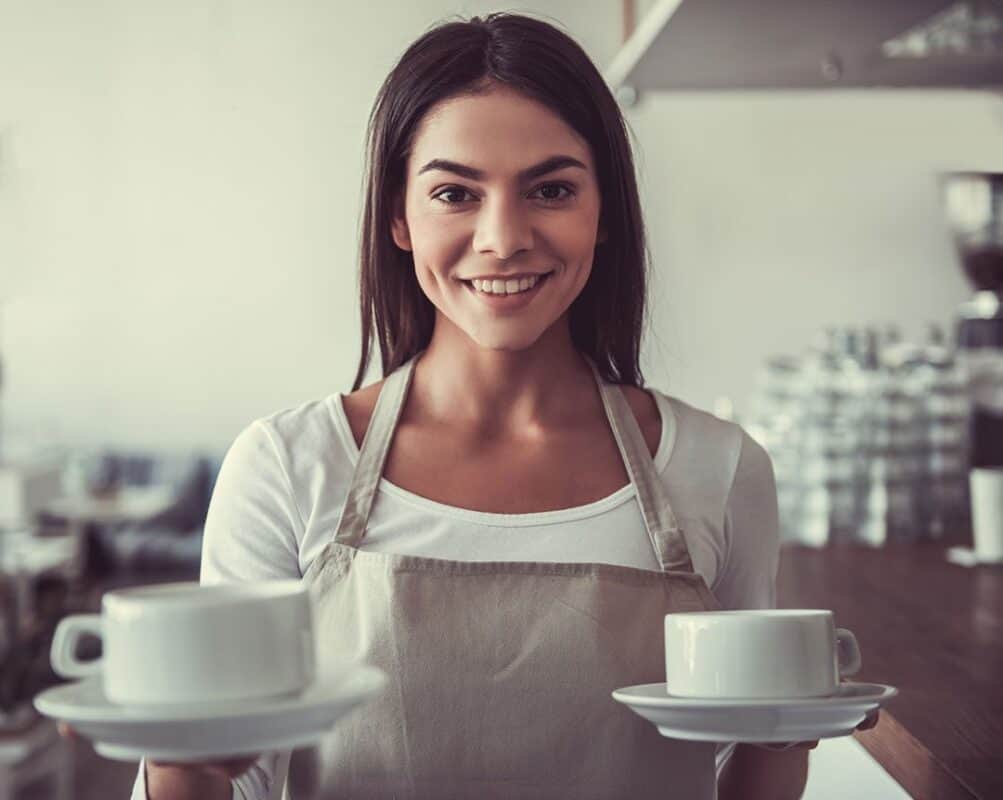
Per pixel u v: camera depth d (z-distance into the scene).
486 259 1.04
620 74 2.76
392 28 7.78
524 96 1.06
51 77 7.84
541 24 1.10
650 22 2.37
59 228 7.88
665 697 0.88
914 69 2.69
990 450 2.62
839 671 0.95
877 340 2.51
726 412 3.02
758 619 0.84
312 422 1.20
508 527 1.15
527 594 1.12
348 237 7.85
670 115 7.32
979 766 1.02
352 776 1.12
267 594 0.76
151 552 7.08
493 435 1.19
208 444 7.91
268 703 0.72
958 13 2.38
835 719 0.83
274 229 7.87
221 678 0.72
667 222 7.38
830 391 2.47
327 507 1.16
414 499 1.16
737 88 2.87
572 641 1.11
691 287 7.38
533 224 1.05
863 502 2.45
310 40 7.80
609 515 1.16
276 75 7.82
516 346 1.07
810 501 2.47
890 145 7.24
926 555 2.26
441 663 1.11
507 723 1.11
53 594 5.01
